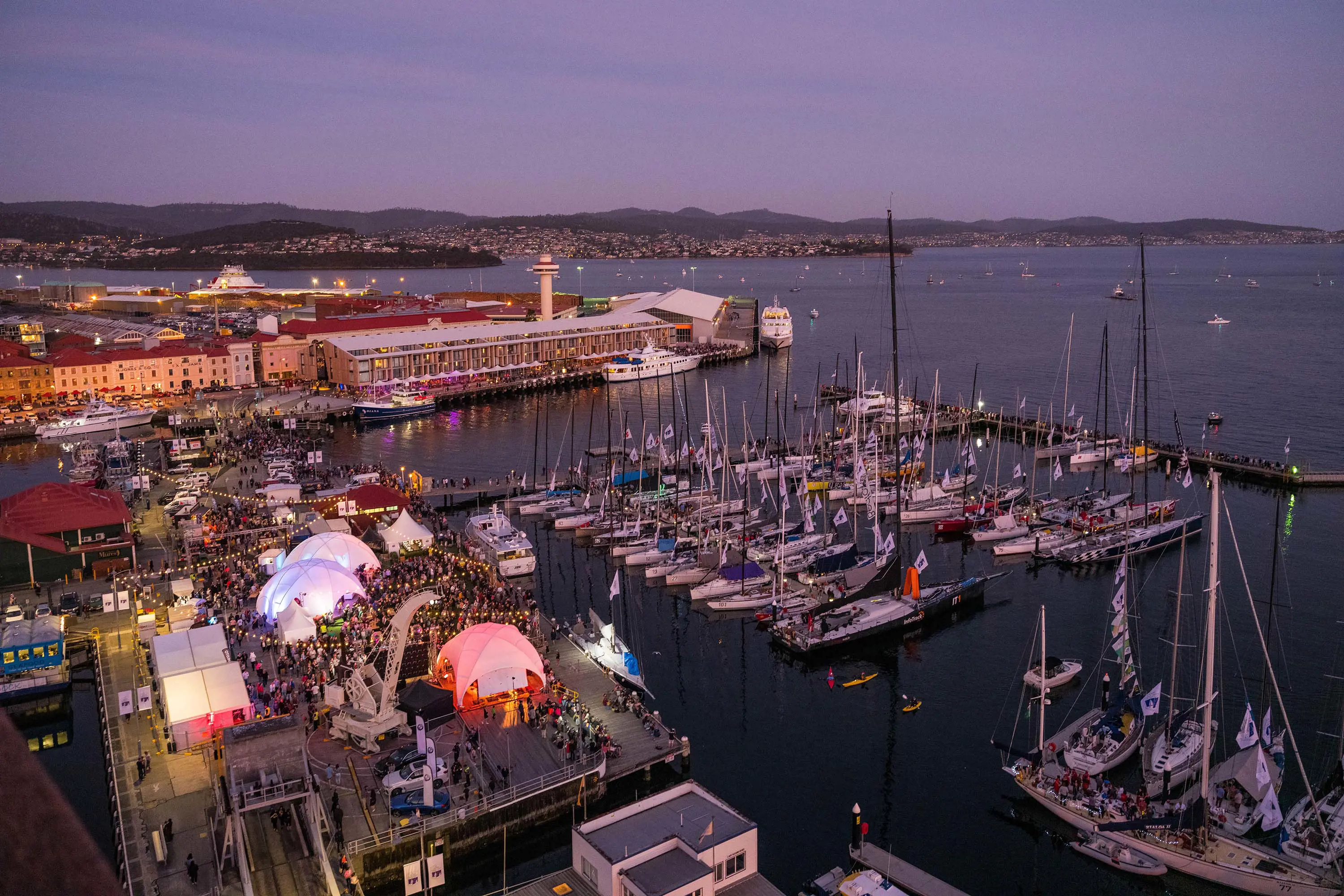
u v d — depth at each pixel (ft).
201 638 277.44
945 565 421.59
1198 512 483.10
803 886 215.31
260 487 515.91
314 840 204.85
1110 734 258.57
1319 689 300.61
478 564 395.55
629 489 530.68
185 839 213.46
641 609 378.53
